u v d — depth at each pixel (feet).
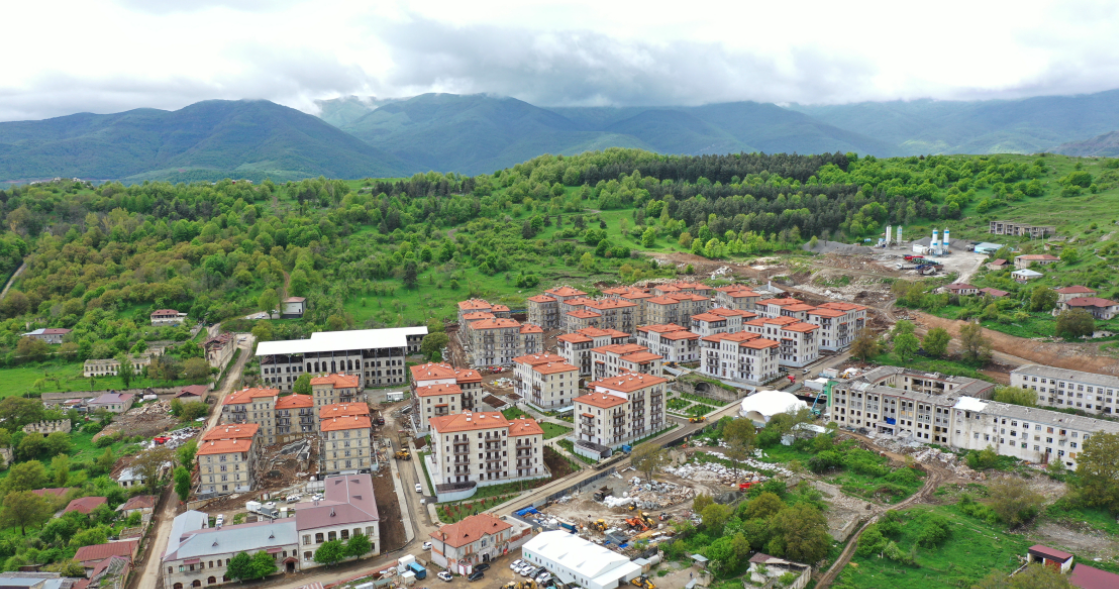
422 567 517.96
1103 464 564.30
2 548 559.38
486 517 556.92
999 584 436.76
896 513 565.12
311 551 542.98
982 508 565.94
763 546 526.98
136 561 554.05
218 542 529.45
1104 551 503.20
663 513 597.52
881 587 473.67
